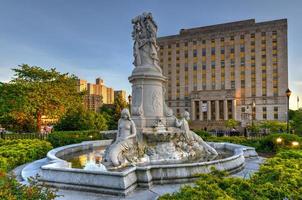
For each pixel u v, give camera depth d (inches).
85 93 1437.0
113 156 369.7
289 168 232.8
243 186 185.6
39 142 563.5
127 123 420.5
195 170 307.1
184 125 484.7
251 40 3351.4
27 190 161.6
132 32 554.3
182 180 298.8
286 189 179.9
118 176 259.6
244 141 674.8
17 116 1200.2
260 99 3270.2
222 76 3474.4
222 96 3171.8
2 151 431.5
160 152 424.8
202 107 3250.5
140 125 476.7
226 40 3472.0
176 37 3730.3
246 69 3358.8
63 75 1331.2
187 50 3668.8
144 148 427.5
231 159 356.8
